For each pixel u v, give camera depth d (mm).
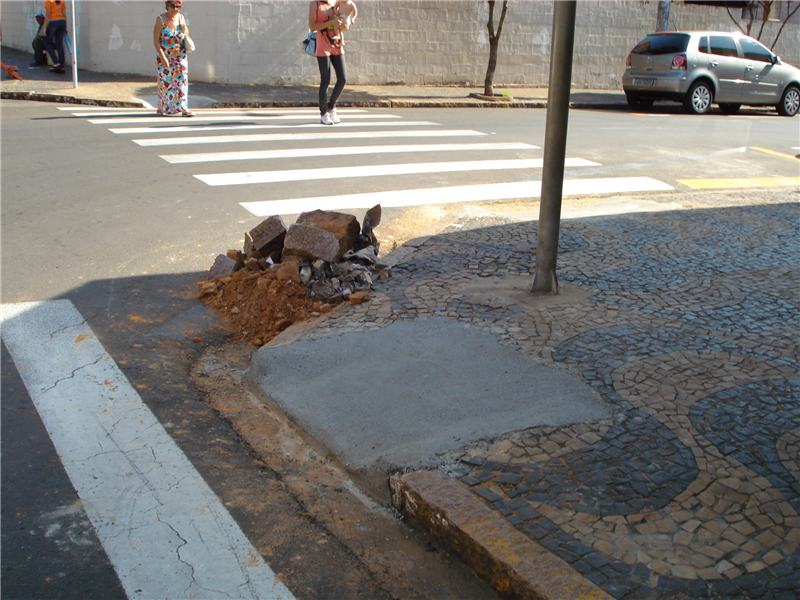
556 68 4758
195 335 4930
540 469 3168
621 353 4301
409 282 5570
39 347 4562
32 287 5461
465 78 20578
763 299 5254
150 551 2881
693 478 3107
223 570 2799
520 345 4414
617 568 2604
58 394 4035
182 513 3117
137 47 18047
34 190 7793
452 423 3584
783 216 7746
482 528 2807
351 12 12125
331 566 2846
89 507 3127
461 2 19812
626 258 6188
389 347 4445
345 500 3252
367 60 19297
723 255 6336
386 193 8297
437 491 3033
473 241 6539
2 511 3070
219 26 17422
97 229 6754
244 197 7891
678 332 4621
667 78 17125
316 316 5020
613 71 23031
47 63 18734
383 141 11227
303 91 17203
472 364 4184
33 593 2639
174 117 12766
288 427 3826
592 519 2857
